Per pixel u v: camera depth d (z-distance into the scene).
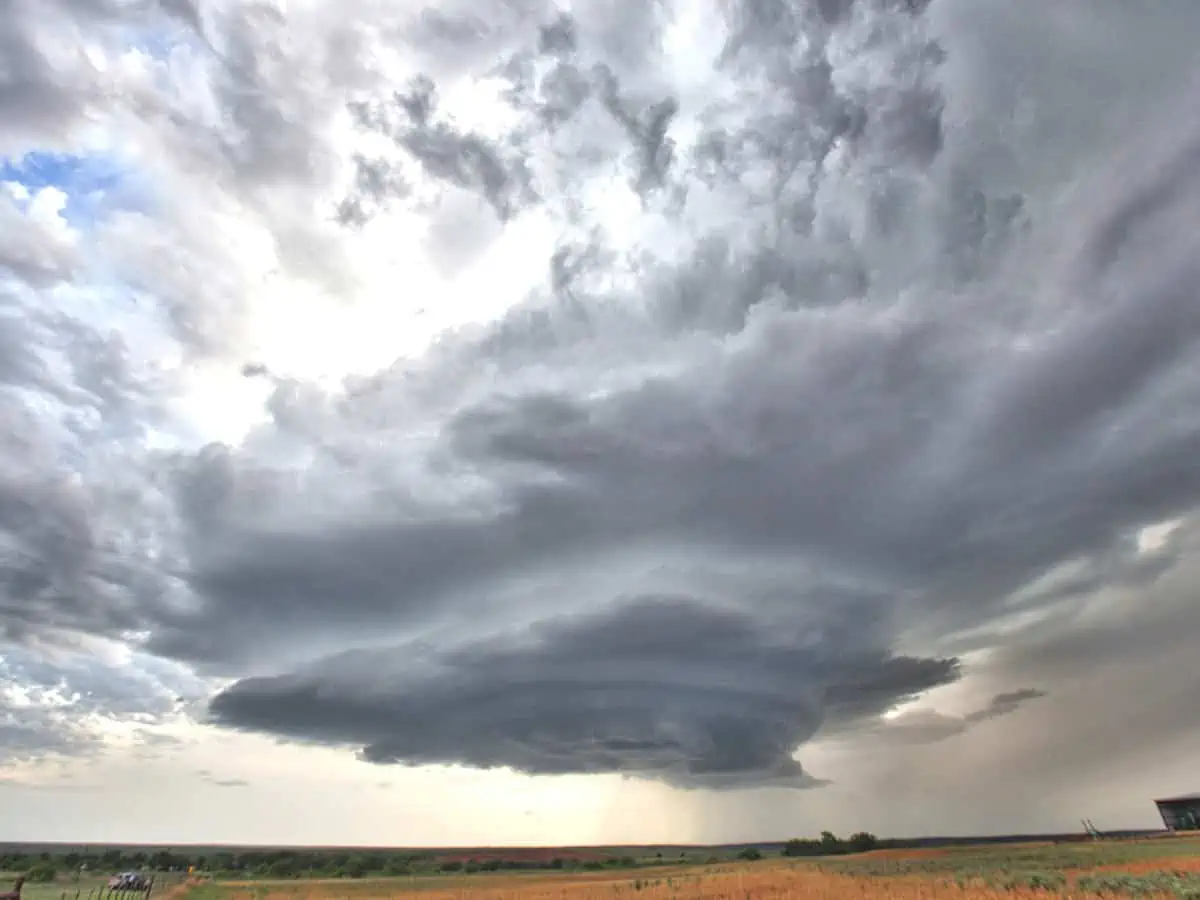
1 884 52.16
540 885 66.62
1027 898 36.25
